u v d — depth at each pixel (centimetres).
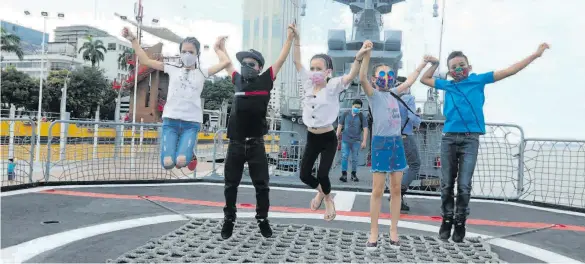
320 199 459
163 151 441
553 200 737
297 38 417
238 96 360
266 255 348
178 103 444
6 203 554
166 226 459
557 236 475
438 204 679
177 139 447
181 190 748
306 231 447
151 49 4016
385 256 360
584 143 680
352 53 1289
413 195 778
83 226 447
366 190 788
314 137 419
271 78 369
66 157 877
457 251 385
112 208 551
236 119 360
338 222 514
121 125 895
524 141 741
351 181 884
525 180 739
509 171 752
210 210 559
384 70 393
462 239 411
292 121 1120
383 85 391
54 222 461
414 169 588
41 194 643
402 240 421
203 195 694
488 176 762
